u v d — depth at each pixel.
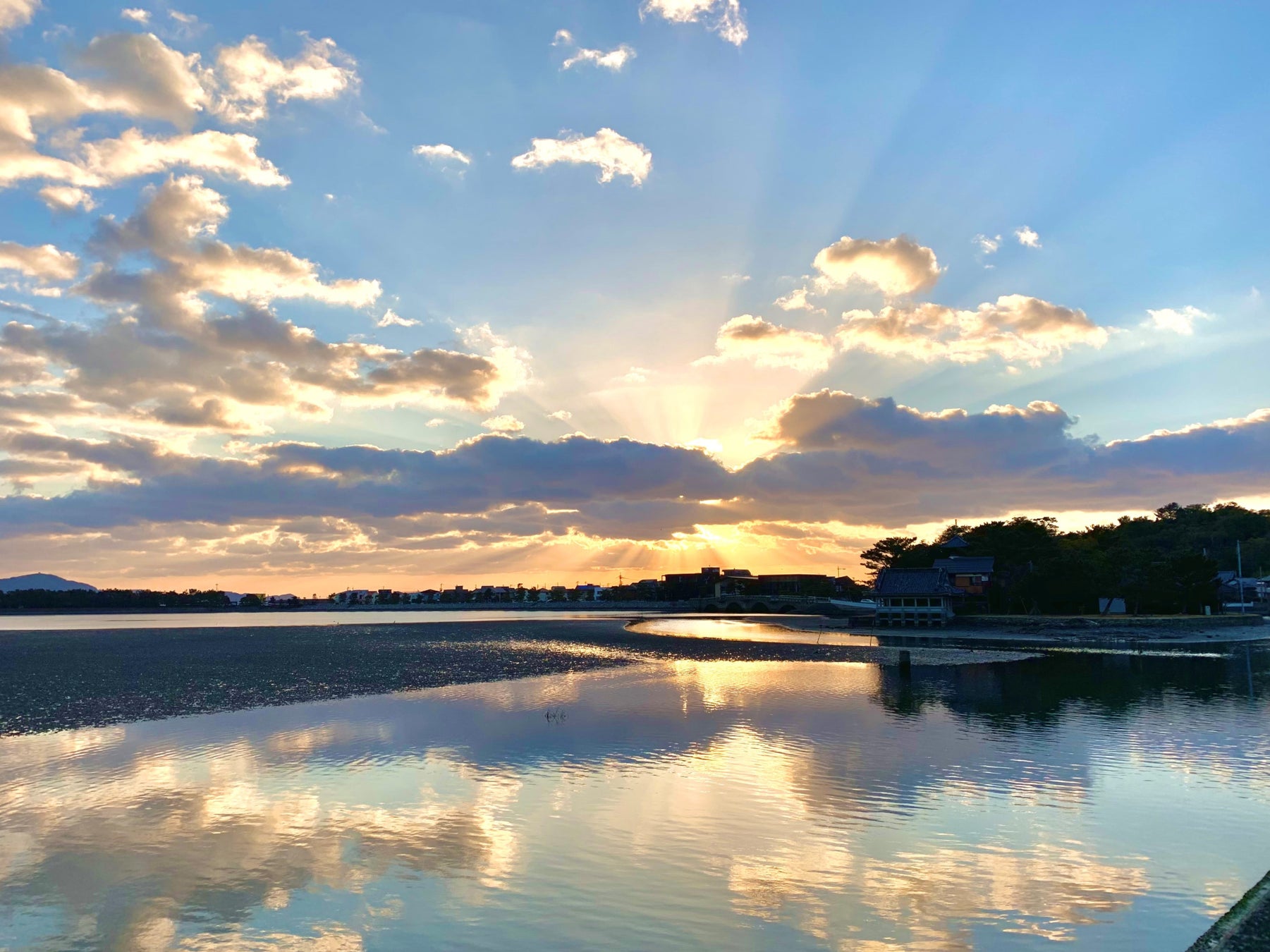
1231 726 29.72
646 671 49.53
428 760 24.36
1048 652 65.06
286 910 13.90
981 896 14.36
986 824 18.16
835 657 59.69
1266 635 86.62
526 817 18.86
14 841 17.38
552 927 13.17
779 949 12.40
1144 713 32.88
